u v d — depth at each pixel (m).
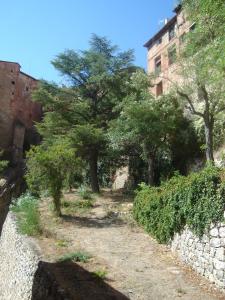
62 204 21.12
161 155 24.47
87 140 24.27
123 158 27.30
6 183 33.00
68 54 27.48
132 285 10.05
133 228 17.16
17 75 49.50
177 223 12.68
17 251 14.38
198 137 22.12
